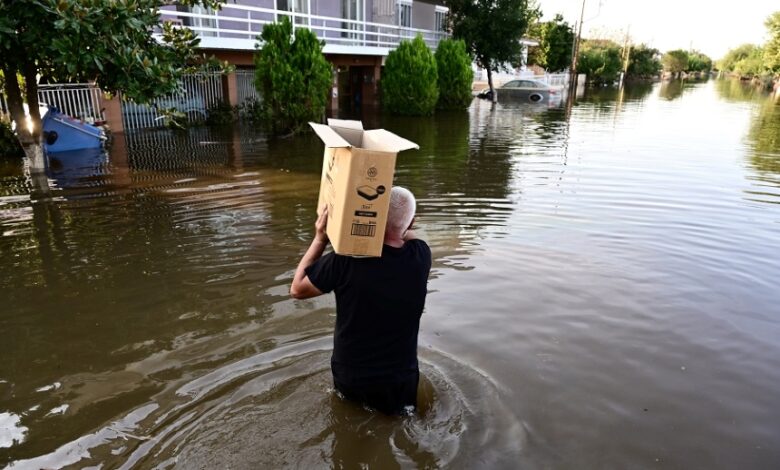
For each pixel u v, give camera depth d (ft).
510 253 17.93
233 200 24.48
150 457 8.43
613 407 9.95
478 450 8.65
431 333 12.52
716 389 10.62
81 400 9.96
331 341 11.93
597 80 169.99
